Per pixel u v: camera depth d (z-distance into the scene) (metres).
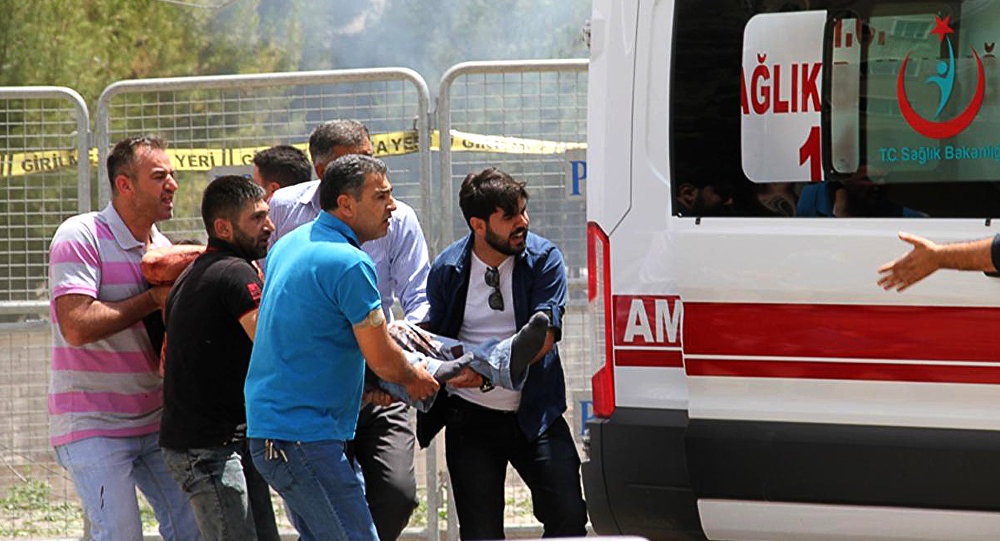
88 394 17.31
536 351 15.94
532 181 22.81
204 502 16.12
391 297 18.70
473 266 17.27
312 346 14.62
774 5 14.79
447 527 23.12
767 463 14.62
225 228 16.34
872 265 14.32
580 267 22.81
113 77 58.38
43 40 57.16
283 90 25.44
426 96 22.64
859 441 14.34
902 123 14.41
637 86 15.27
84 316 16.80
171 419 16.17
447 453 17.41
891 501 14.32
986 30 14.20
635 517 15.33
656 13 15.24
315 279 14.58
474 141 22.66
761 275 14.65
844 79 14.58
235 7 61.31
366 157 15.16
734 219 14.86
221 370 15.99
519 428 17.09
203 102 23.89
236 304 15.85
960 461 14.05
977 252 13.30
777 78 14.77
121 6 58.59
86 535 23.50
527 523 23.44
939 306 14.09
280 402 14.66
